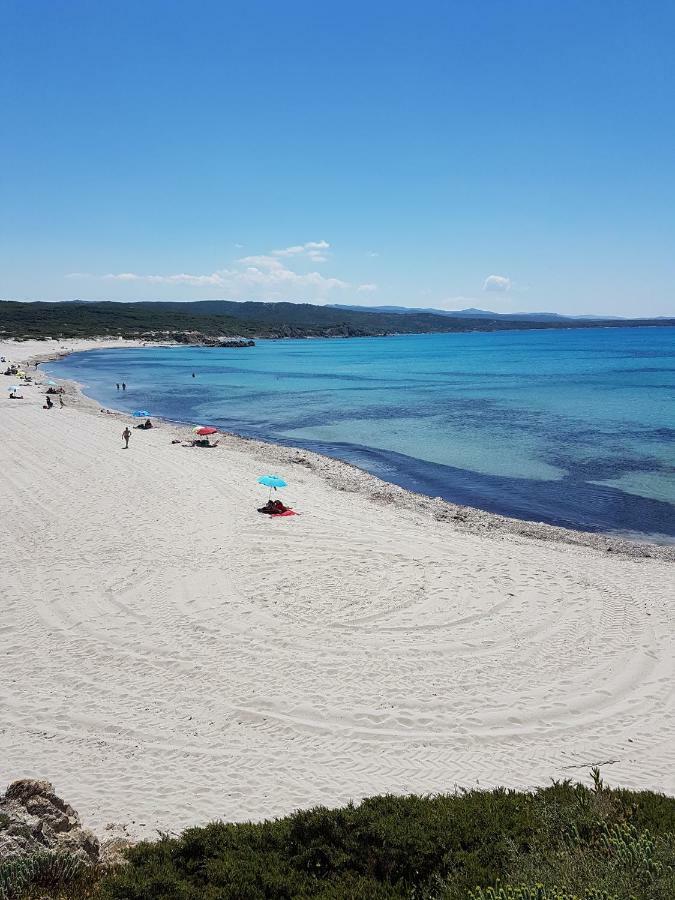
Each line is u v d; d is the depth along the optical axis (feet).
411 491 93.30
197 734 32.32
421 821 21.22
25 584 51.44
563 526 77.56
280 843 20.75
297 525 69.10
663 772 29.68
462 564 58.44
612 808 20.99
